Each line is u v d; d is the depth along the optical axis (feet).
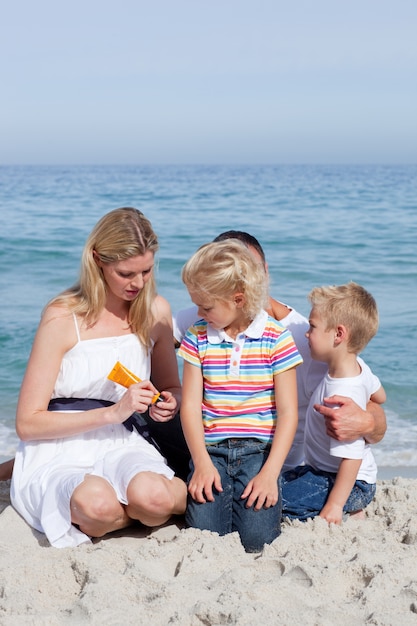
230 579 9.28
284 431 11.10
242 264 10.75
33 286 40.06
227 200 116.47
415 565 9.66
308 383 12.62
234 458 11.19
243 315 11.14
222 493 11.07
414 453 18.74
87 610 8.62
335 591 9.27
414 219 78.38
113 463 11.15
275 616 8.43
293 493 11.71
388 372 25.49
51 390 11.50
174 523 11.66
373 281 43.37
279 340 11.25
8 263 46.44
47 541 11.02
